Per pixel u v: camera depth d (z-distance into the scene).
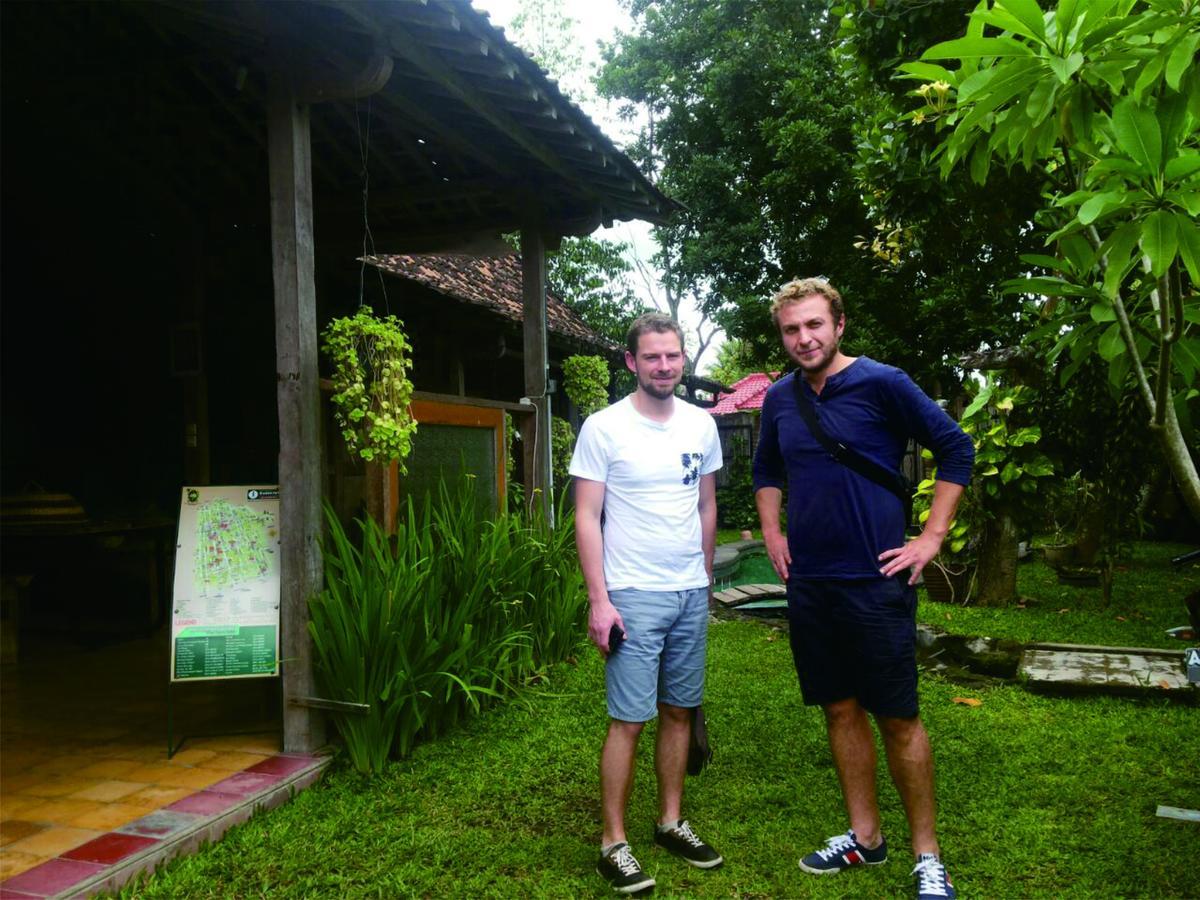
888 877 2.58
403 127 5.02
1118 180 2.42
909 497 2.68
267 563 3.62
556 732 3.81
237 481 6.73
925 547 2.52
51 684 4.68
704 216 16.41
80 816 2.88
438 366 8.42
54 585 6.57
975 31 2.60
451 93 4.11
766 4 15.98
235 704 4.27
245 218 6.05
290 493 3.51
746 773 3.38
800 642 2.70
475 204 5.99
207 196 5.96
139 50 4.36
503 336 8.66
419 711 3.56
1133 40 2.42
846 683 2.67
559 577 5.12
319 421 3.59
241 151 5.43
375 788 3.23
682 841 2.71
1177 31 2.29
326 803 3.10
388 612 3.40
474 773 3.36
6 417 6.54
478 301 7.99
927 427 2.55
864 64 5.59
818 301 2.64
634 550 2.68
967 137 2.85
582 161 5.19
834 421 2.62
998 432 6.69
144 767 3.35
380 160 5.59
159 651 5.52
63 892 2.35
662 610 2.66
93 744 3.64
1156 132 2.29
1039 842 2.73
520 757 3.52
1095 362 5.98
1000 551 6.82
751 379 20.47
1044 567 8.86
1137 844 2.69
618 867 2.53
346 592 3.55
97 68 4.51
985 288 10.27
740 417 18.05
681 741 2.79
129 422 6.60
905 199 5.79
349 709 3.35
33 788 3.13
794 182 14.37
